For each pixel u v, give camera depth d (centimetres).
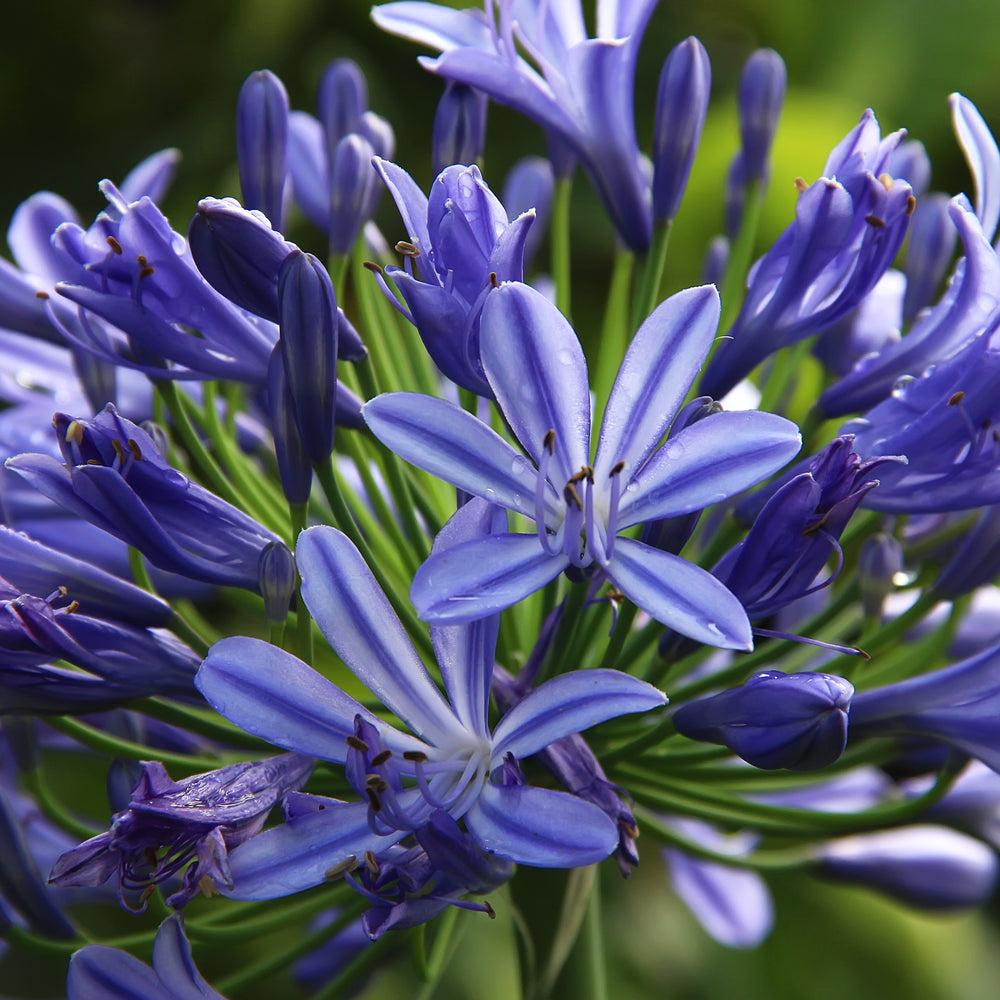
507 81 60
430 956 60
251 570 58
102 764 79
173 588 61
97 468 56
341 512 58
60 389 63
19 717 59
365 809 55
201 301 58
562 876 61
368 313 62
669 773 60
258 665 55
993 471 57
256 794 56
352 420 59
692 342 55
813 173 83
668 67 60
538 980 61
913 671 60
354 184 61
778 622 62
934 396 57
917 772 61
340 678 69
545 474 55
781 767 56
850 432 58
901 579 62
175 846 55
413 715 56
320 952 64
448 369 56
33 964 79
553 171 63
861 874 63
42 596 58
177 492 57
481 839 55
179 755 60
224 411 63
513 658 61
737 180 64
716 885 67
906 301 62
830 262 58
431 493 62
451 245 56
